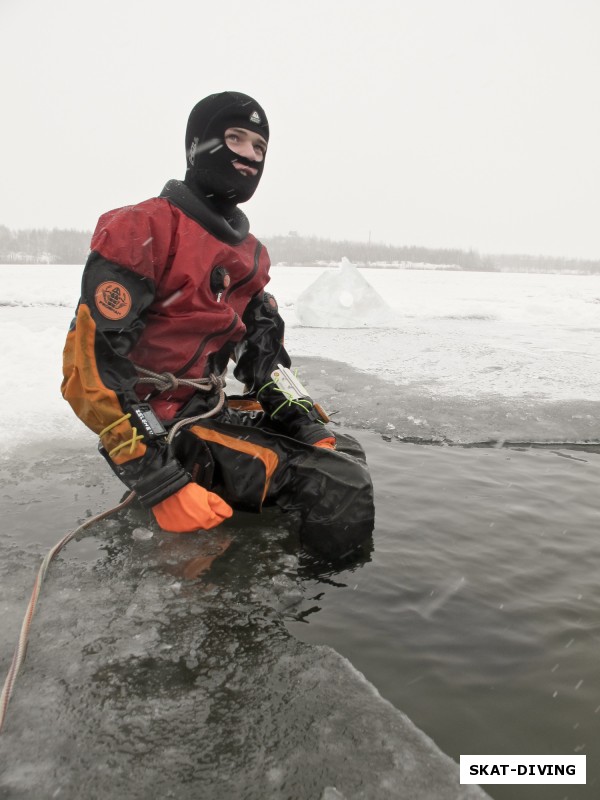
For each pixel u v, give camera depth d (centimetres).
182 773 110
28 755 112
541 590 172
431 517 219
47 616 153
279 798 105
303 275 3316
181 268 198
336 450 222
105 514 209
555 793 107
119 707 124
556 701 129
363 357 572
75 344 180
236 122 205
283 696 128
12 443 288
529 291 2134
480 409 373
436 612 160
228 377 471
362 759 113
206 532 200
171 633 148
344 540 188
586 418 358
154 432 181
